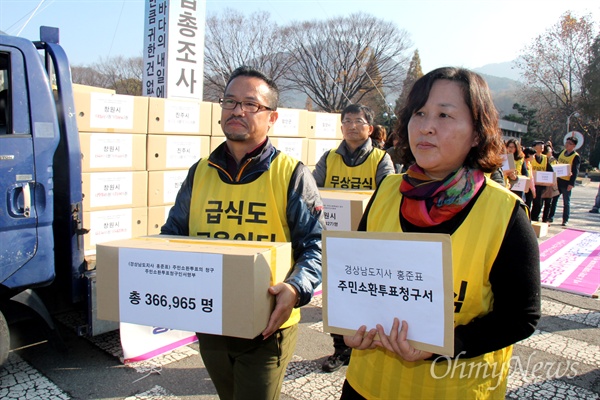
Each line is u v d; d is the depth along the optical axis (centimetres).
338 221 296
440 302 124
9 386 303
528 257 130
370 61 3628
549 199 1043
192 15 582
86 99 346
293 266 180
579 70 3603
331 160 402
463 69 137
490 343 130
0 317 296
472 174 135
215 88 3525
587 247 782
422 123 136
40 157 296
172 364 340
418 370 142
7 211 283
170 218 204
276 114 198
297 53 3612
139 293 161
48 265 306
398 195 152
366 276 134
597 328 430
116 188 371
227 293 150
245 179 191
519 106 4819
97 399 291
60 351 323
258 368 180
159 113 392
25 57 289
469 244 133
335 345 334
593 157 3588
